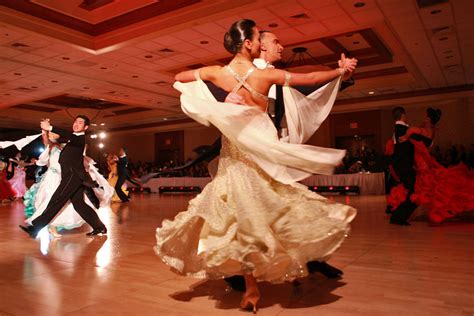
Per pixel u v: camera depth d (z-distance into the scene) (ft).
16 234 16.25
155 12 27.71
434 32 29.66
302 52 36.65
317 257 6.00
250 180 6.41
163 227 6.93
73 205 15.24
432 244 11.95
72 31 29.84
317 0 24.07
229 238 6.01
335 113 57.00
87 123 15.51
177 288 7.89
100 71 38.19
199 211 6.43
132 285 8.15
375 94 51.65
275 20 26.94
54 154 16.43
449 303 6.52
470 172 16.65
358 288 7.50
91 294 7.57
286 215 6.10
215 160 7.81
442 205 15.97
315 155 6.31
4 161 39.37
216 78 7.07
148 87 45.60
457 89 46.80
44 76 39.63
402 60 36.63
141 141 78.13
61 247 12.92
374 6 25.20
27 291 7.83
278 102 7.44
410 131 16.57
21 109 61.21
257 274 5.75
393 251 11.02
